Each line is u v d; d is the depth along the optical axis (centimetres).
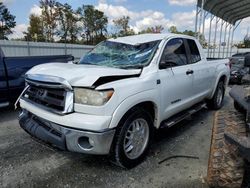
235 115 285
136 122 307
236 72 1019
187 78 414
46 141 289
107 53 394
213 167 235
